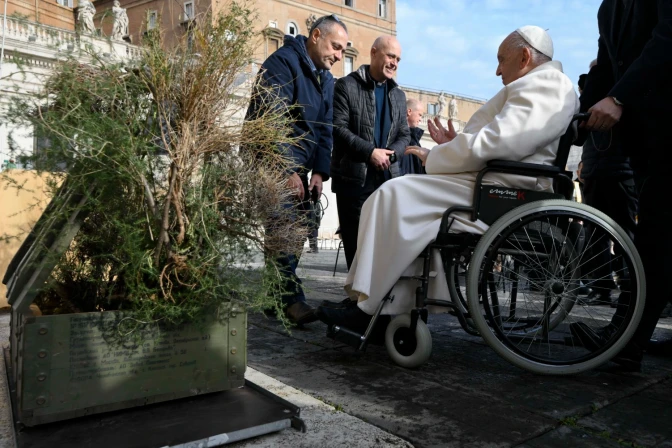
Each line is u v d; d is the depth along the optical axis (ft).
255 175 5.38
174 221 4.96
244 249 5.41
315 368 7.54
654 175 7.60
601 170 13.67
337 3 117.29
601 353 7.07
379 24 127.03
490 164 7.29
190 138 4.89
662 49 7.22
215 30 4.90
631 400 6.39
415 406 6.02
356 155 11.84
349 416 5.51
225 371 5.58
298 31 107.96
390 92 12.82
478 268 7.02
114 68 4.72
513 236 7.07
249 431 4.81
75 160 4.55
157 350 5.18
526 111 7.31
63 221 4.71
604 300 8.25
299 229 5.67
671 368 7.85
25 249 5.83
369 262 7.51
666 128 7.38
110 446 4.38
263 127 5.26
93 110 4.75
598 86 9.53
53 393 4.69
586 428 5.50
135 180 4.70
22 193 10.55
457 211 7.39
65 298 5.40
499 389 6.70
